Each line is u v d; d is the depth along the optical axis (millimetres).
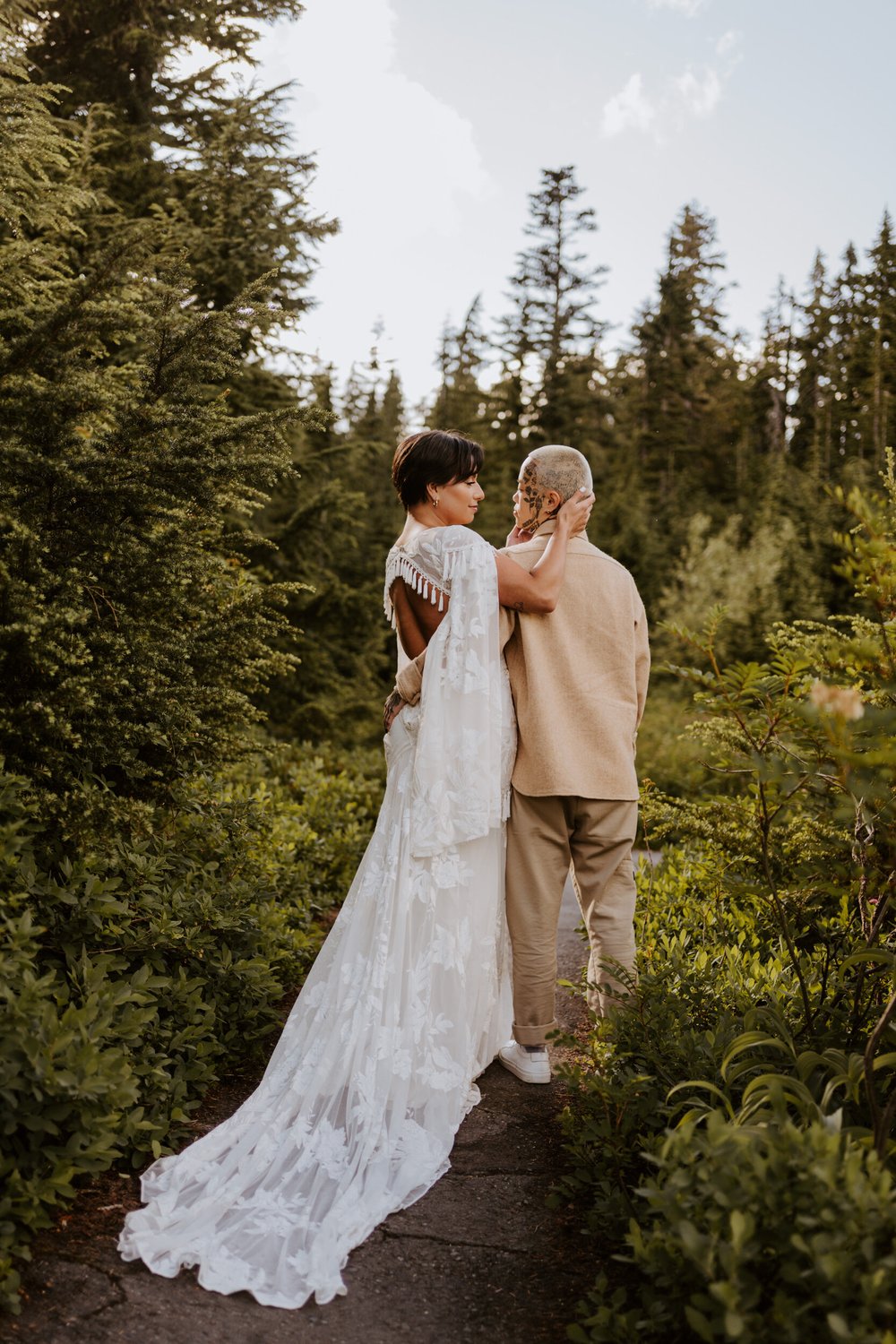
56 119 6738
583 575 3023
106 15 9797
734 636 19172
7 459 2693
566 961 4594
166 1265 1964
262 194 8570
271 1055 2891
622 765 2969
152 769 2971
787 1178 1611
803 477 32094
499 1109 2887
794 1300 1489
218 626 3176
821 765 2176
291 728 10781
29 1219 1924
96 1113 2127
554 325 35812
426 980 2725
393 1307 1922
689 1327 1693
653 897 4305
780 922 2482
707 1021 2727
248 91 9602
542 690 2959
